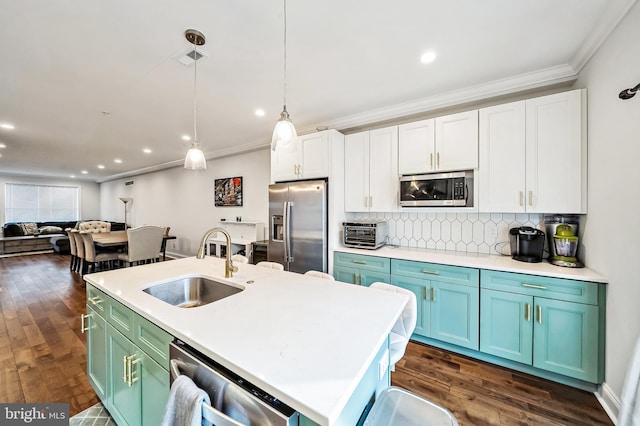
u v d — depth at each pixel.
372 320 1.12
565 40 1.79
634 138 1.45
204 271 1.93
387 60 2.03
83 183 9.54
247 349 0.89
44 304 3.53
